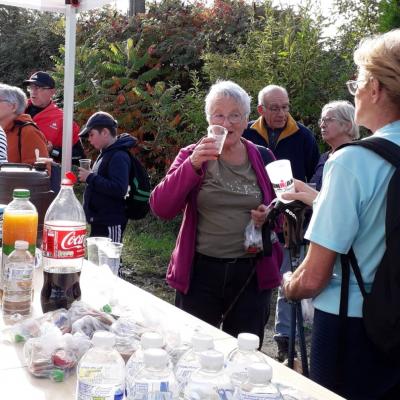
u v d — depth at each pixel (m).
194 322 1.88
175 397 1.18
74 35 4.13
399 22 5.20
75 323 1.59
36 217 1.94
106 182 4.18
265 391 1.11
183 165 2.63
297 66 6.33
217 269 2.77
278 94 4.23
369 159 1.74
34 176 2.58
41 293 1.85
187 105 7.59
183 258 2.78
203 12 8.56
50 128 5.27
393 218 1.67
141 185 4.41
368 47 1.81
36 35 12.84
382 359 1.77
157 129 7.80
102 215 4.27
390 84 1.72
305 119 6.46
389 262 1.68
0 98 4.16
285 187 2.35
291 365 2.24
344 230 1.72
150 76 8.22
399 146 1.73
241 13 8.14
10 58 13.23
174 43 8.31
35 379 1.43
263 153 3.01
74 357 1.44
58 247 1.80
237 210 2.77
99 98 8.12
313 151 4.41
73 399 1.33
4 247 1.91
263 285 2.83
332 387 1.82
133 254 6.57
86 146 8.19
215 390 1.16
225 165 2.80
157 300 2.08
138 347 1.48
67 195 1.94
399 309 1.65
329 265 1.77
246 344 1.27
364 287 1.75
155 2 9.27
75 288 1.83
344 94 6.25
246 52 6.90
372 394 1.78
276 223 2.88
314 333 1.89
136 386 1.15
